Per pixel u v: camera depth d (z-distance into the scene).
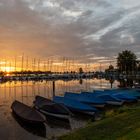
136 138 13.81
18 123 24.56
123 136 15.00
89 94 38.34
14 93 58.06
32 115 23.97
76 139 17.34
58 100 32.59
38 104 31.05
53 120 26.00
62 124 24.19
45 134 20.64
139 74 143.75
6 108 34.00
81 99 34.25
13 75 149.50
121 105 35.00
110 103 35.62
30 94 55.34
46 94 55.25
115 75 161.62
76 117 27.53
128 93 40.53
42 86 82.44
